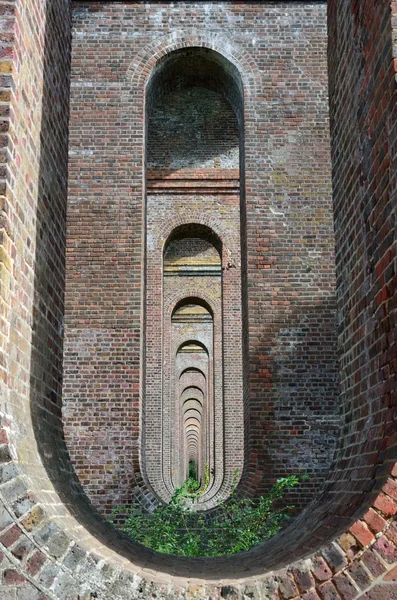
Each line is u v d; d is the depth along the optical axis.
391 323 3.16
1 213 3.10
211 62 9.79
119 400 8.51
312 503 4.39
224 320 14.14
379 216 3.39
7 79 3.28
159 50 9.46
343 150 4.40
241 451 13.81
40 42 4.06
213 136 14.27
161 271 13.94
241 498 8.13
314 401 8.52
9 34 3.33
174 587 2.71
